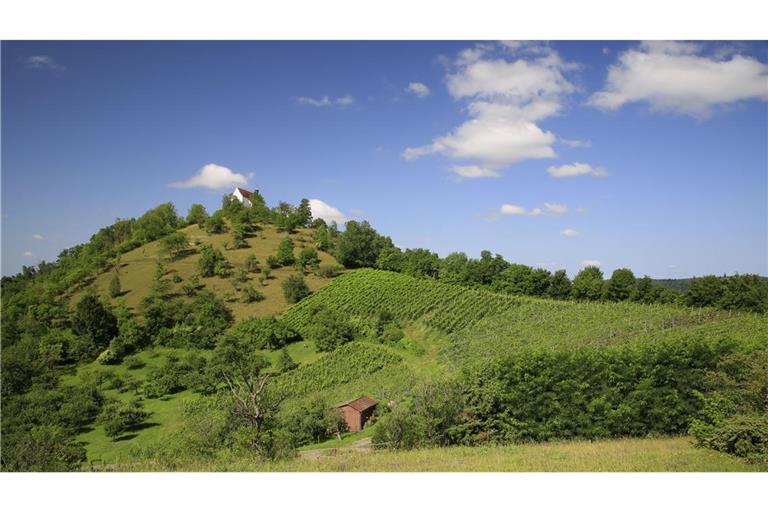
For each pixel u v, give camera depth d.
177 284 89.88
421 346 66.00
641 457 17.97
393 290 87.88
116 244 115.19
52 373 58.03
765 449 16.81
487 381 26.56
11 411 46.66
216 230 119.69
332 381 55.41
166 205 128.75
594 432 24.48
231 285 91.00
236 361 53.66
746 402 20.41
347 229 107.75
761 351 23.77
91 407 48.03
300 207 136.00
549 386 25.30
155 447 38.75
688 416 24.42
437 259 107.44
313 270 98.62
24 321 69.44
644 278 84.75
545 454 19.77
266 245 112.44
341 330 66.81
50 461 18.95
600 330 51.91
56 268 103.75
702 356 25.33
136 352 67.69
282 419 39.09
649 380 24.80
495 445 24.06
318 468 17.92
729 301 64.00
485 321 69.25
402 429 25.69
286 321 76.56
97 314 69.69
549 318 64.50
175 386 56.38
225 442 28.45
